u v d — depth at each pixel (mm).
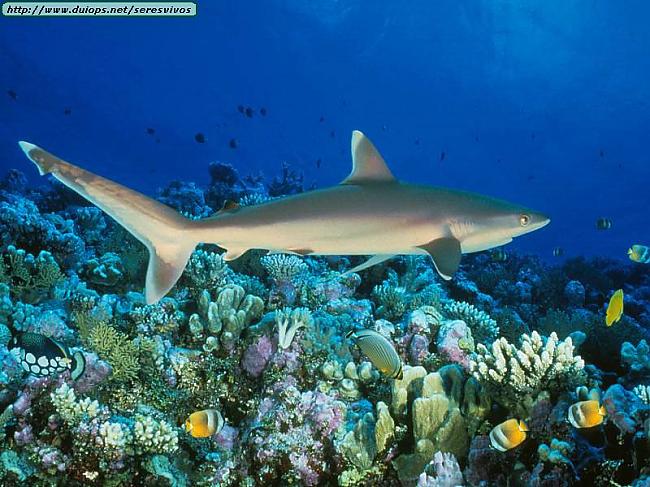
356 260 11031
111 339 5277
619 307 5531
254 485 4621
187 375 5508
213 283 7418
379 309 8180
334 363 5246
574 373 4453
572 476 3676
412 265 10539
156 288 3883
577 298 14766
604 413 3691
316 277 8680
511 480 3949
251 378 5641
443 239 4422
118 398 5129
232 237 4070
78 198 16859
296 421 4684
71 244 9039
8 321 6434
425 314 6359
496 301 13414
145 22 94000
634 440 3639
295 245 4223
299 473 4469
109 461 4234
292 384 5301
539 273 18203
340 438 4434
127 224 3859
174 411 5324
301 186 27578
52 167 3557
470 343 5648
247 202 15508
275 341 5594
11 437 4586
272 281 7887
